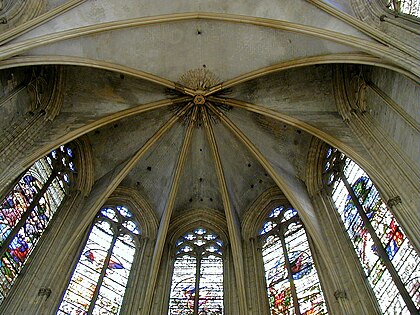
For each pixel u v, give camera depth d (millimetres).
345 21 15047
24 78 16672
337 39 14883
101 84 18797
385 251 13961
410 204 12820
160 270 18281
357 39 14477
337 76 18062
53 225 16672
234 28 17562
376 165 14562
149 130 20047
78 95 18422
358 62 14922
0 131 15227
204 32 17828
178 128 20312
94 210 17516
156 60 18156
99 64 16953
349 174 17422
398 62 13273
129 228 19406
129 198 20188
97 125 17922
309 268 16484
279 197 20266
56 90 17906
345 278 14680
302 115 18344
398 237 13578
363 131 16062
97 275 16766
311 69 18672
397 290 12812
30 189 16312
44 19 14953
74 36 15406
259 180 20922
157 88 19188
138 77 18109
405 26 13695
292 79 18953
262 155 19391
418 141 13312
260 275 17562
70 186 18609
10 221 14969
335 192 17844
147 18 16703
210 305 16969
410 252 12867
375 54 14008
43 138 16531
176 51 18125
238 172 20875
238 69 18562
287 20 16125
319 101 18406
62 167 18516
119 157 19984
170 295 17438
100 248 17812
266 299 16578
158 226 19688
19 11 14695
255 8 16672
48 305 14586
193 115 19922
